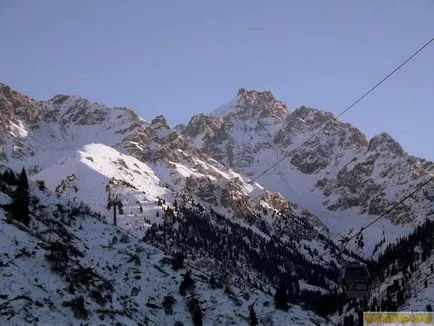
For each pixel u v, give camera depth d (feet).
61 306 189.78
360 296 253.24
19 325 167.02
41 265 206.80
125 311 226.17
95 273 244.01
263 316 316.40
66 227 306.76
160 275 312.91
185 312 283.59
